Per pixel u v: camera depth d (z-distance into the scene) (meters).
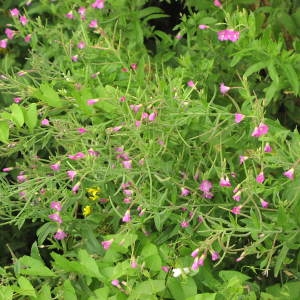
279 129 1.09
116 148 1.11
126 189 1.10
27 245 1.55
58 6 1.57
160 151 1.09
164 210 1.06
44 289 1.06
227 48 1.34
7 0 1.72
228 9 1.36
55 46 1.44
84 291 1.07
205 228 1.10
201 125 1.11
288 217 1.02
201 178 1.12
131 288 1.02
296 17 1.29
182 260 1.05
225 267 1.16
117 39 1.43
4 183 1.18
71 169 1.15
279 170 1.14
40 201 1.15
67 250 1.21
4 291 1.03
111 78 1.27
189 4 1.44
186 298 1.01
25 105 1.40
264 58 1.22
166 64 1.46
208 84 1.32
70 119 1.18
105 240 1.11
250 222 1.05
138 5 1.46
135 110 1.09
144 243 1.10
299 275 1.07
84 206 1.21
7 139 1.14
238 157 1.15
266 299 1.02
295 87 1.19
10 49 1.73
